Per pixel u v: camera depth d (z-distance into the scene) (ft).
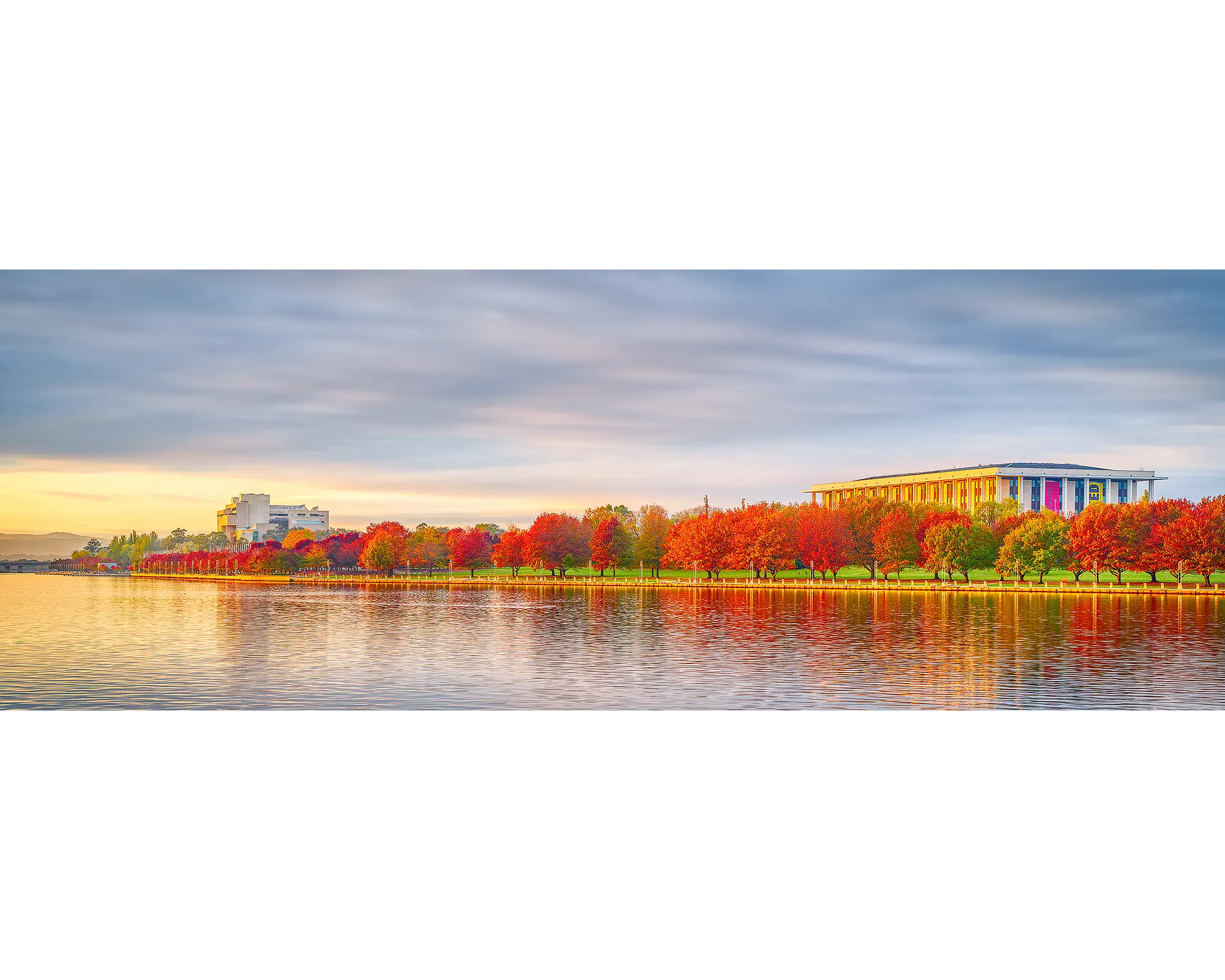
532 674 228.43
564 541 640.99
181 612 410.52
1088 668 222.89
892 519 522.06
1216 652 245.86
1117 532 470.39
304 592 571.69
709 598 453.58
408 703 198.39
